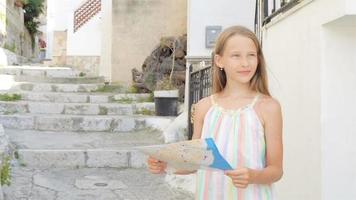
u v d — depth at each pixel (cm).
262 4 431
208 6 738
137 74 999
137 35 1052
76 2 1734
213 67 212
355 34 275
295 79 323
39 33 2112
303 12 309
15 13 1439
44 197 430
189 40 741
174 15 1048
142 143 652
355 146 272
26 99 852
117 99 905
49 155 562
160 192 469
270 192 189
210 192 192
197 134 206
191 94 672
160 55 955
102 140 667
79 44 1505
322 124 273
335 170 271
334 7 255
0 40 1194
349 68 275
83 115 793
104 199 439
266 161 190
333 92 274
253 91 201
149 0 1050
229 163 186
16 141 618
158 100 807
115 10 1054
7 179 458
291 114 330
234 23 737
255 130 188
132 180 516
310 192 287
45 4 2323
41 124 729
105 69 1154
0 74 992
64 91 942
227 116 193
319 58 277
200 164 171
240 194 187
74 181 500
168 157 173
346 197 271
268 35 401
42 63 1498
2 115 729
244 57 194
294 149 321
